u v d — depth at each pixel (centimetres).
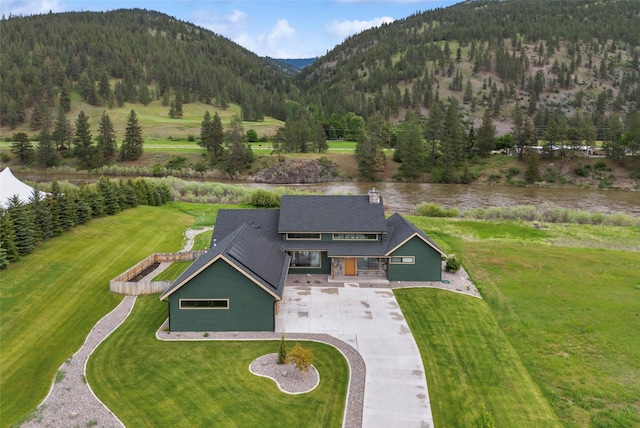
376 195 3409
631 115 10481
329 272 3231
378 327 2436
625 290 3016
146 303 2695
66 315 2458
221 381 1878
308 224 3222
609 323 2516
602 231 4853
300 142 11400
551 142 9650
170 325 2338
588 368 2053
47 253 3312
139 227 4394
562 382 1939
